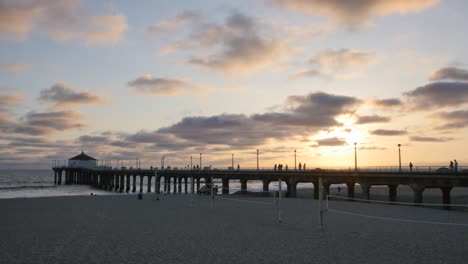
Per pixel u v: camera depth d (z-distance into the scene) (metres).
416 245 14.65
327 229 18.77
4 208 28.64
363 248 13.98
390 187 42.53
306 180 48.84
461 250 13.76
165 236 16.44
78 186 106.62
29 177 176.00
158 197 39.31
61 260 11.89
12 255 12.57
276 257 12.43
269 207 30.98
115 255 12.63
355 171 44.66
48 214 24.83
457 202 43.91
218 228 18.89
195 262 11.71
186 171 70.31
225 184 61.69
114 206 30.42
